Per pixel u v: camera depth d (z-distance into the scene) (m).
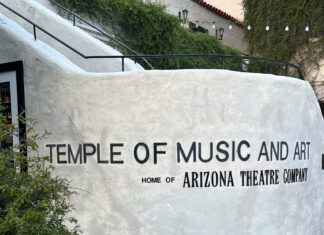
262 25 18.55
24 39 5.41
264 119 5.04
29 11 7.45
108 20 11.19
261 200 5.02
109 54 7.25
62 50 7.41
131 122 4.85
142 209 4.82
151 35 12.23
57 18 7.48
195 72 4.83
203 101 4.82
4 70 5.46
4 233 3.11
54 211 3.45
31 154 5.08
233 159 4.89
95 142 4.93
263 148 5.03
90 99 4.96
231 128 4.88
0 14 6.21
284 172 5.23
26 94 5.29
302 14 17.55
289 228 5.33
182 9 18.09
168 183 4.80
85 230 4.92
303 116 5.54
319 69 17.50
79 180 4.98
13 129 3.67
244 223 4.93
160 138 4.81
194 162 4.80
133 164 4.84
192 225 4.80
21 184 3.28
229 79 4.88
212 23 19.44
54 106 5.12
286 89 5.25
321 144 6.00
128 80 4.86
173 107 4.81
